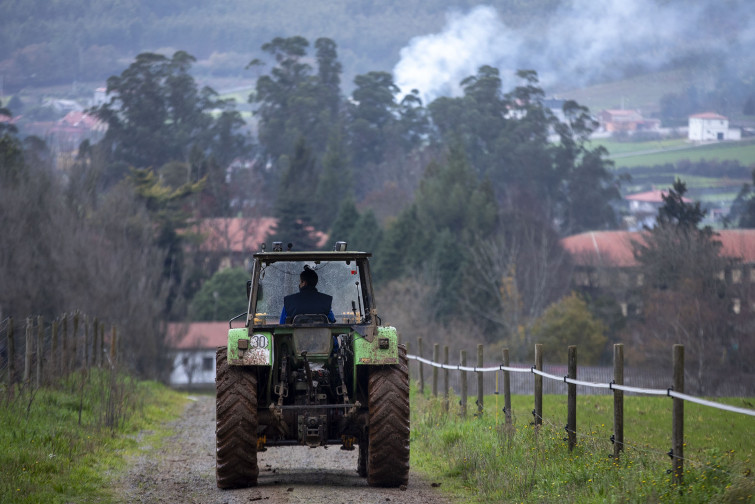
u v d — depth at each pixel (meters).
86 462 43.59
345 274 41.22
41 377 66.44
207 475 42.53
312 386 39.19
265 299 40.59
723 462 31.84
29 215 183.62
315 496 36.25
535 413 44.75
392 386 38.56
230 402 38.12
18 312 162.50
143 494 37.12
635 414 75.31
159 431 61.22
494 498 35.12
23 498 33.75
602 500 30.84
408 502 34.91
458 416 56.06
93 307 183.88
